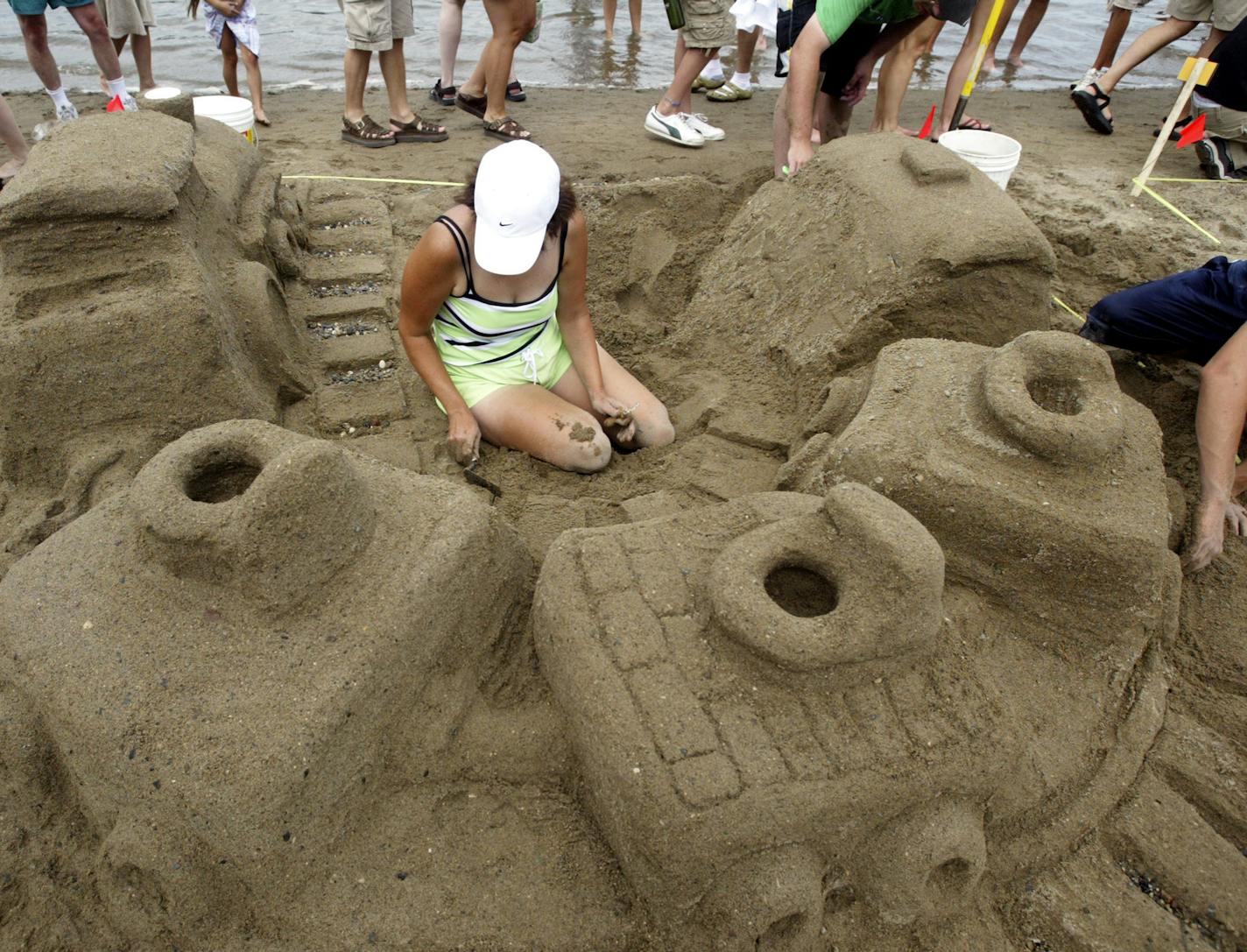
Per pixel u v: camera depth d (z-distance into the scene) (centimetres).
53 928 162
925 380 220
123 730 150
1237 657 220
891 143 312
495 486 251
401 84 494
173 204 236
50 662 159
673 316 363
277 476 155
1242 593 235
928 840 157
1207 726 206
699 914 154
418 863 161
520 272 228
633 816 149
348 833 162
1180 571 223
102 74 531
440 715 175
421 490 191
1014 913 175
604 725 155
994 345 268
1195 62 411
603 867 163
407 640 167
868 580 156
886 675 163
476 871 161
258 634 161
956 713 162
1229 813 188
